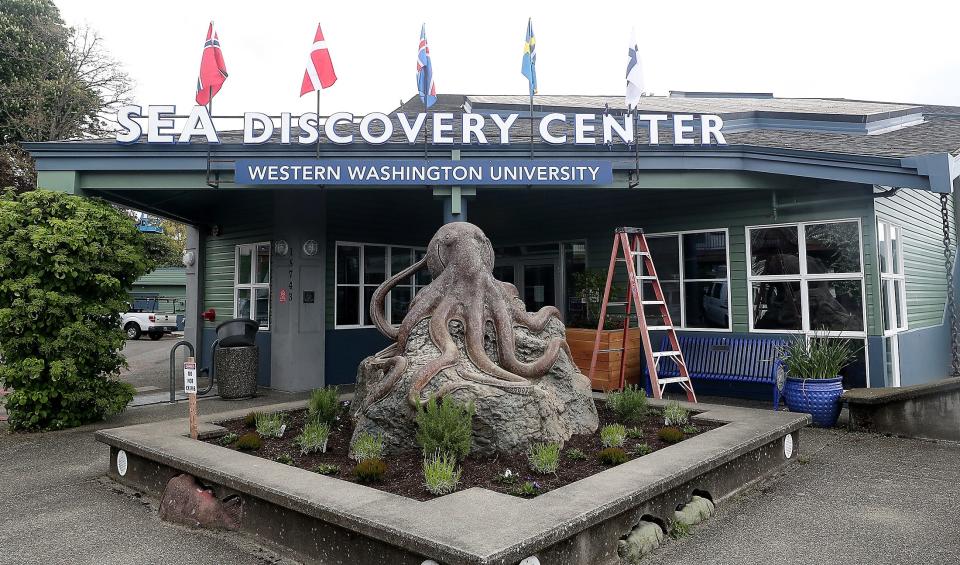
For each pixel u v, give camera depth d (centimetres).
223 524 470
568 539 367
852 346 923
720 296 1055
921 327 1148
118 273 859
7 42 2467
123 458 593
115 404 849
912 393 752
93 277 813
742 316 1025
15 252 777
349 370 1210
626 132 912
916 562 408
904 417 759
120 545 446
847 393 801
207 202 1206
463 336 600
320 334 1153
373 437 548
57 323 805
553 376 624
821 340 877
